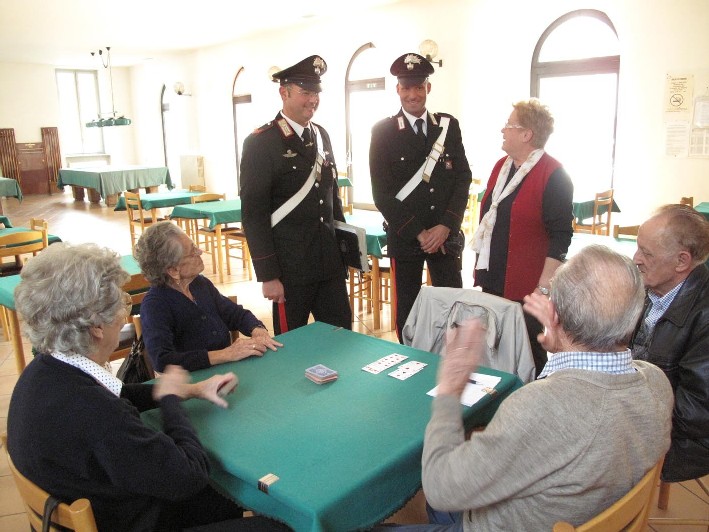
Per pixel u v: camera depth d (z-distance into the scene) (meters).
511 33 6.63
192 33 9.49
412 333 2.13
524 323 1.90
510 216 2.41
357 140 8.87
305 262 2.46
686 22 5.30
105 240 7.76
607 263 1.01
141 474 1.09
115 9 7.45
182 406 1.37
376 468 1.17
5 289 3.00
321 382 1.59
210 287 2.14
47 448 1.06
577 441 0.92
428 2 7.34
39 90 13.16
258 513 1.19
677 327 1.54
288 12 8.02
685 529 1.97
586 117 6.32
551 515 0.96
